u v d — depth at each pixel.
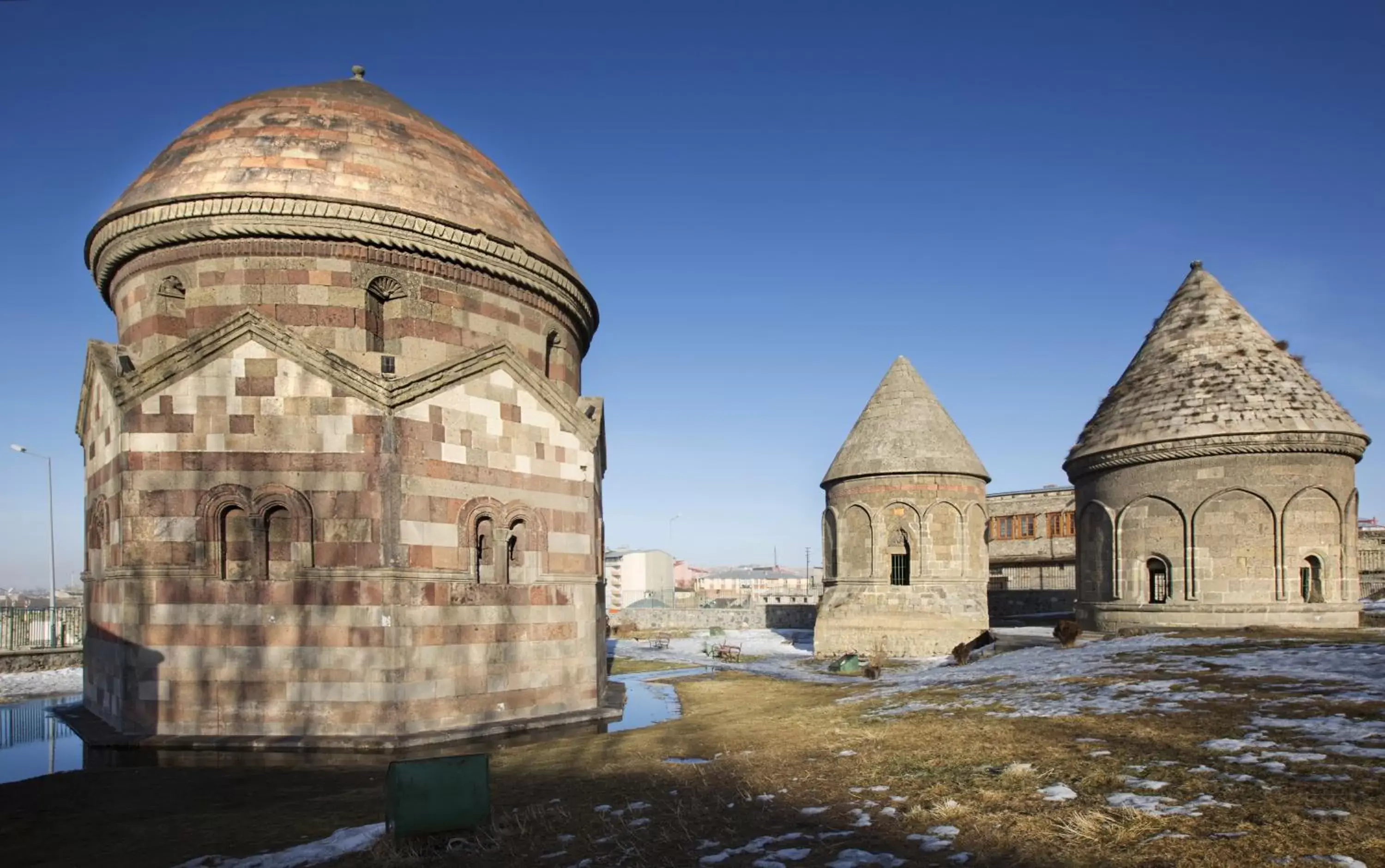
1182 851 7.41
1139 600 29.61
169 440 18.22
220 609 17.89
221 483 18.12
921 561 38.12
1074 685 17.59
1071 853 7.68
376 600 17.88
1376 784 8.75
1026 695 17.12
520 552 20.45
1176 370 30.34
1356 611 27.72
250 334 18.47
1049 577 59.12
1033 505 61.56
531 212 24.42
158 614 17.94
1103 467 30.84
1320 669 16.69
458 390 19.52
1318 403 27.98
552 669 20.64
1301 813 8.05
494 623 19.56
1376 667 16.27
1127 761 10.70
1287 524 27.31
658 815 10.39
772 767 12.79
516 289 22.14
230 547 18.16
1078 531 33.31
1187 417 28.67
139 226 19.48
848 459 40.16
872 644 37.62
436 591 18.58
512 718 19.62
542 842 9.69
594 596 22.00
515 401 20.69
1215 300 31.42
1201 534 28.28
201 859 10.38
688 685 30.31
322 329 19.30
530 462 20.83
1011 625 46.12
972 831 8.62
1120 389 32.09
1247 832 7.70
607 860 8.75
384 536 18.05
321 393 18.36
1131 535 29.98
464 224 20.44
